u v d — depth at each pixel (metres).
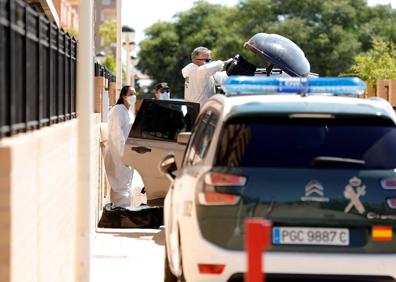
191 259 14.18
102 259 22.12
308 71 26.25
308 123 14.29
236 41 155.00
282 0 156.38
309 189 13.88
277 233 13.83
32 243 11.58
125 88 30.31
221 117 14.41
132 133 27.48
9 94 11.15
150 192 27.55
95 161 25.91
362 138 14.26
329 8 153.88
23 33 12.20
